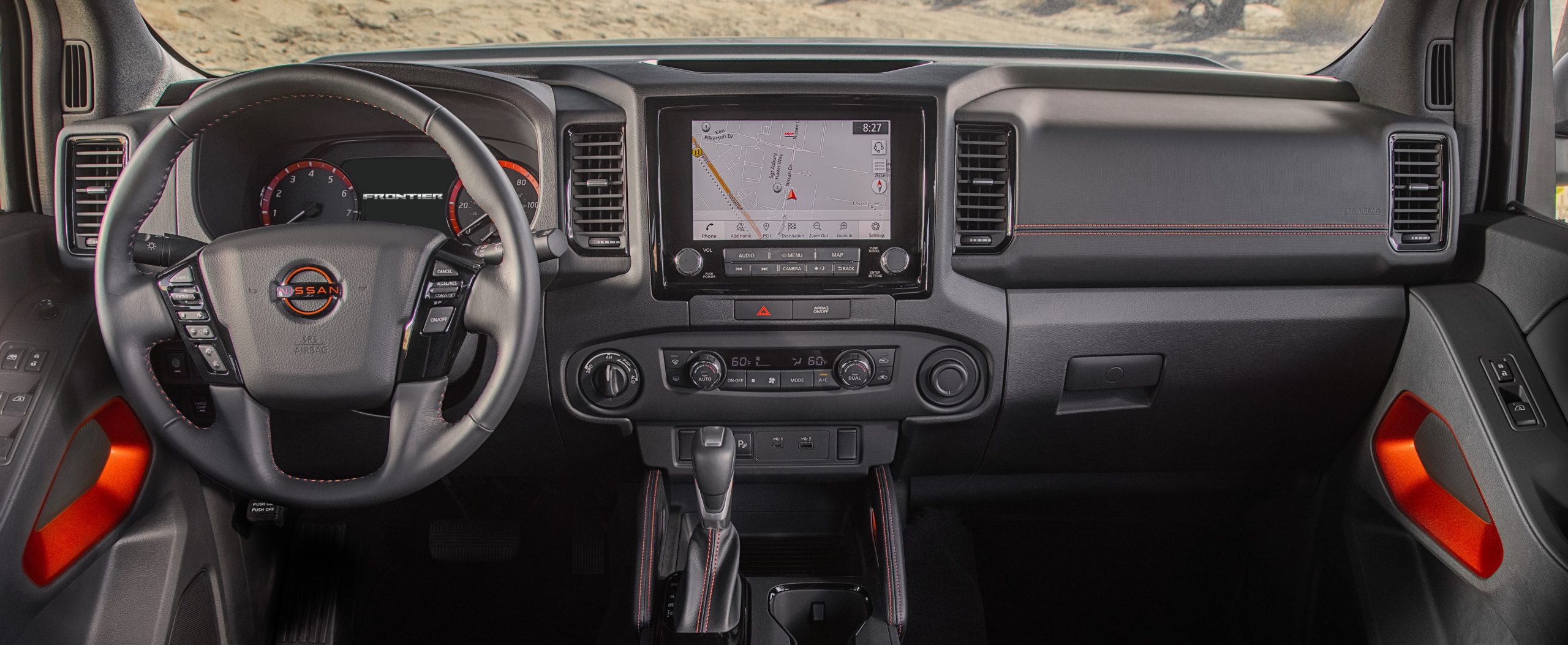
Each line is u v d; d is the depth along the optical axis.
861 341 1.63
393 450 1.18
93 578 1.51
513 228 1.15
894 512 1.68
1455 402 1.58
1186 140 1.61
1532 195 1.83
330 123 1.56
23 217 1.61
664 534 1.75
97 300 1.14
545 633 2.06
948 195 1.56
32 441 1.38
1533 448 1.50
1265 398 1.76
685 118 1.51
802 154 1.52
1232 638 2.11
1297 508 2.02
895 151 1.53
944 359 1.65
